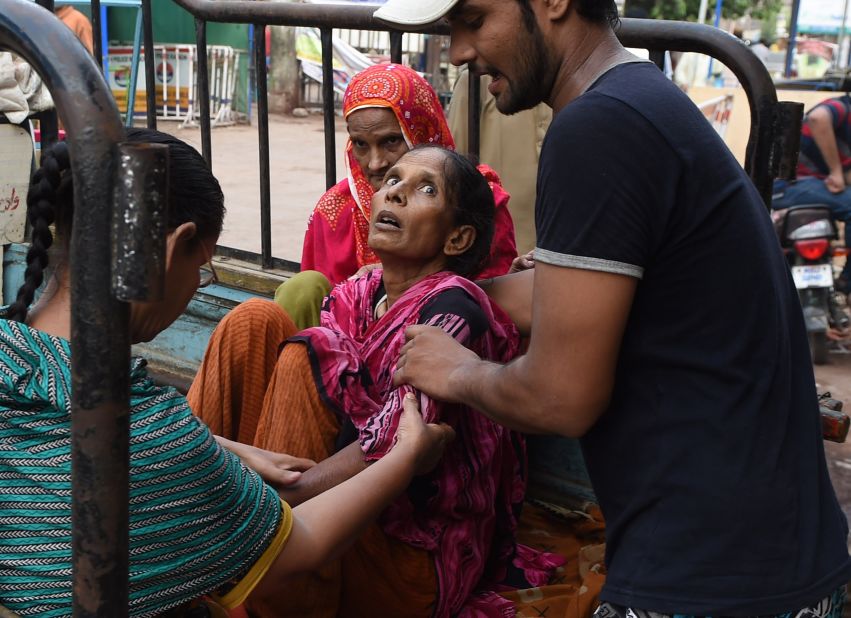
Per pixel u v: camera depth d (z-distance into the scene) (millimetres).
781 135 2094
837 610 1411
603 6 1420
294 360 1915
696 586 1299
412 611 1889
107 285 906
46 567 1203
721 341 1322
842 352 5203
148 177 855
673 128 1300
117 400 940
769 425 1335
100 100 889
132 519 1210
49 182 1208
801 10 14086
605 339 1301
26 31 896
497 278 2154
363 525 1499
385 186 1984
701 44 2113
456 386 1592
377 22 2543
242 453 1804
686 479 1316
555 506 2516
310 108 14445
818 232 4844
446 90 14039
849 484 3436
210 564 1284
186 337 3094
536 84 1459
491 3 1410
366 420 1882
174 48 11789
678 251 1310
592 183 1273
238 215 6902
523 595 2090
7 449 1182
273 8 2750
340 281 2693
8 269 3453
